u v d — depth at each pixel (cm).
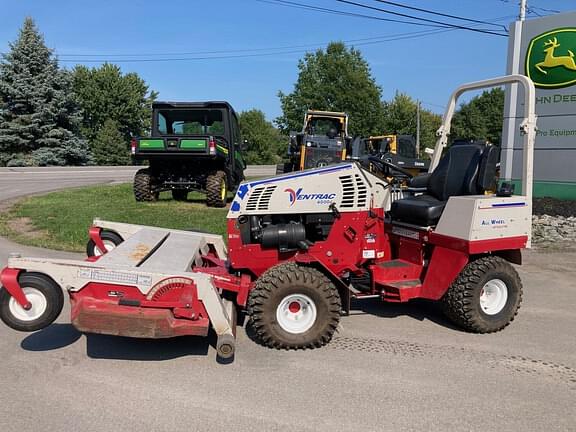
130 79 5422
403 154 2006
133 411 333
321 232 488
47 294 392
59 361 407
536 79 1275
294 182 479
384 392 366
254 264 480
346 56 5294
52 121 3441
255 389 367
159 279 390
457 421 328
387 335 482
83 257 738
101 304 388
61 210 1157
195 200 1445
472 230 470
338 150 1599
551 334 491
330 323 440
